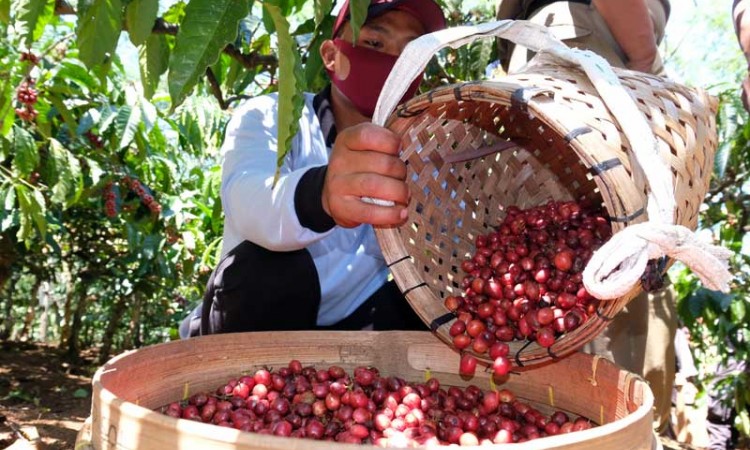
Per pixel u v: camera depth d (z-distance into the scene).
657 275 1.12
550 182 1.70
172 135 4.76
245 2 1.01
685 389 3.90
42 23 1.67
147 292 5.79
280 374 1.49
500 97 1.15
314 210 1.32
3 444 2.88
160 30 1.74
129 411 0.91
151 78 1.37
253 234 1.49
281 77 1.07
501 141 1.61
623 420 0.93
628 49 1.97
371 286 2.01
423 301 1.43
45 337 7.51
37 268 5.80
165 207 4.43
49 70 2.96
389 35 1.81
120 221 4.79
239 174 1.61
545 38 1.29
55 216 4.55
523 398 1.50
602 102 1.16
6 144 2.90
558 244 1.43
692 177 1.22
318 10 1.13
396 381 1.46
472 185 1.64
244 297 1.76
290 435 1.23
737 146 3.32
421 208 1.60
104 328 7.14
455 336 1.39
